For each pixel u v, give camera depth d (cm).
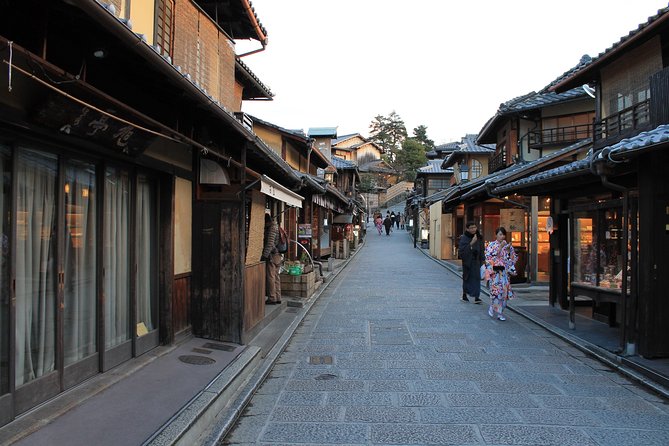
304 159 2372
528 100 1958
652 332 641
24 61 343
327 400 539
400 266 2322
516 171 1360
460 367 666
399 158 7300
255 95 1502
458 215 2650
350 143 6134
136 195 598
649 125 870
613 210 795
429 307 1167
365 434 445
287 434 449
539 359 709
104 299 530
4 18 332
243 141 704
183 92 470
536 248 1650
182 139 521
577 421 473
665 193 644
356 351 757
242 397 536
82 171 498
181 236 695
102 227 523
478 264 1239
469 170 2992
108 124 468
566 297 1114
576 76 1123
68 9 316
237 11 1096
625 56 1007
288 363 693
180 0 809
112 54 402
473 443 424
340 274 1956
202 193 734
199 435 435
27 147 416
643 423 467
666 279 645
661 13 805
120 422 409
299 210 1866
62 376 458
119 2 621
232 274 719
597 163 661
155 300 656
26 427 383
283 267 1241
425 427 459
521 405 517
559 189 954
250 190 771
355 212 3466
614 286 784
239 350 674
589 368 662
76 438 375
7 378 388
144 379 523
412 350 762
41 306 437
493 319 1019
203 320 723
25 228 418
